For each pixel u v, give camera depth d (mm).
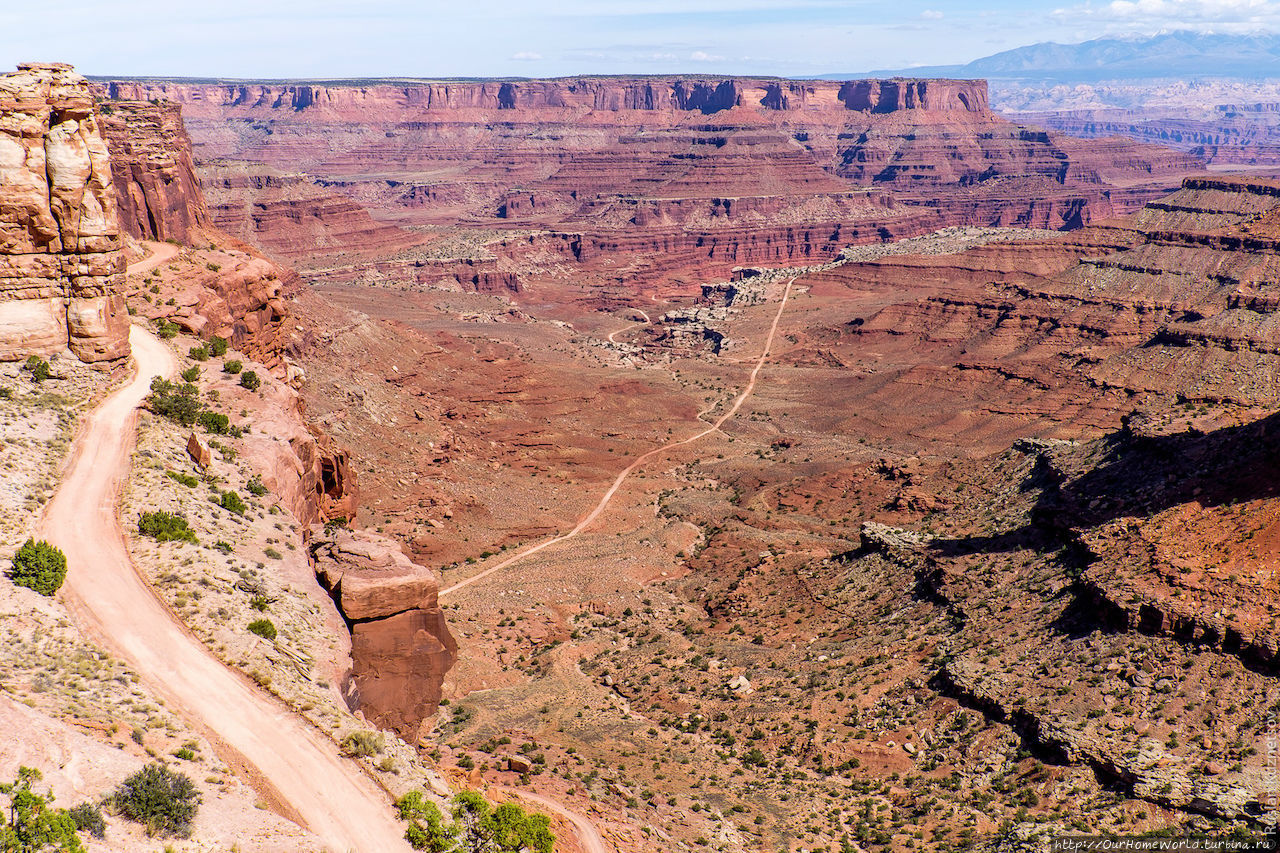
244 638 48219
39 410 64938
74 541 52500
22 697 39188
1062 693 69375
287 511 64188
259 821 37250
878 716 75938
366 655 56250
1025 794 63031
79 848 31078
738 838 60719
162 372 76875
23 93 69062
